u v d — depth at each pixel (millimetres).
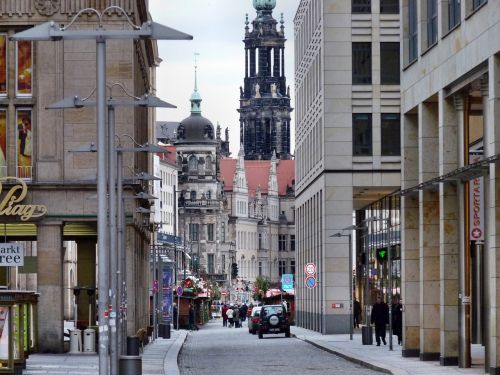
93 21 96500
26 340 77188
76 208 95438
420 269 82750
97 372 74000
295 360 93625
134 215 102375
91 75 96625
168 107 63031
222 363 91062
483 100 69938
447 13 76625
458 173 70125
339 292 145125
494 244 64500
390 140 143500
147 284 138250
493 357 64938
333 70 143500
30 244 165875
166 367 82062
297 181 190625
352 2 143750
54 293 95125
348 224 144125
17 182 94750
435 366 76688
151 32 49375
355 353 95625
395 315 110188
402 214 88062
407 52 87500
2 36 96688
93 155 95875
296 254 193625
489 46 65875
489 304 66125
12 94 96625
